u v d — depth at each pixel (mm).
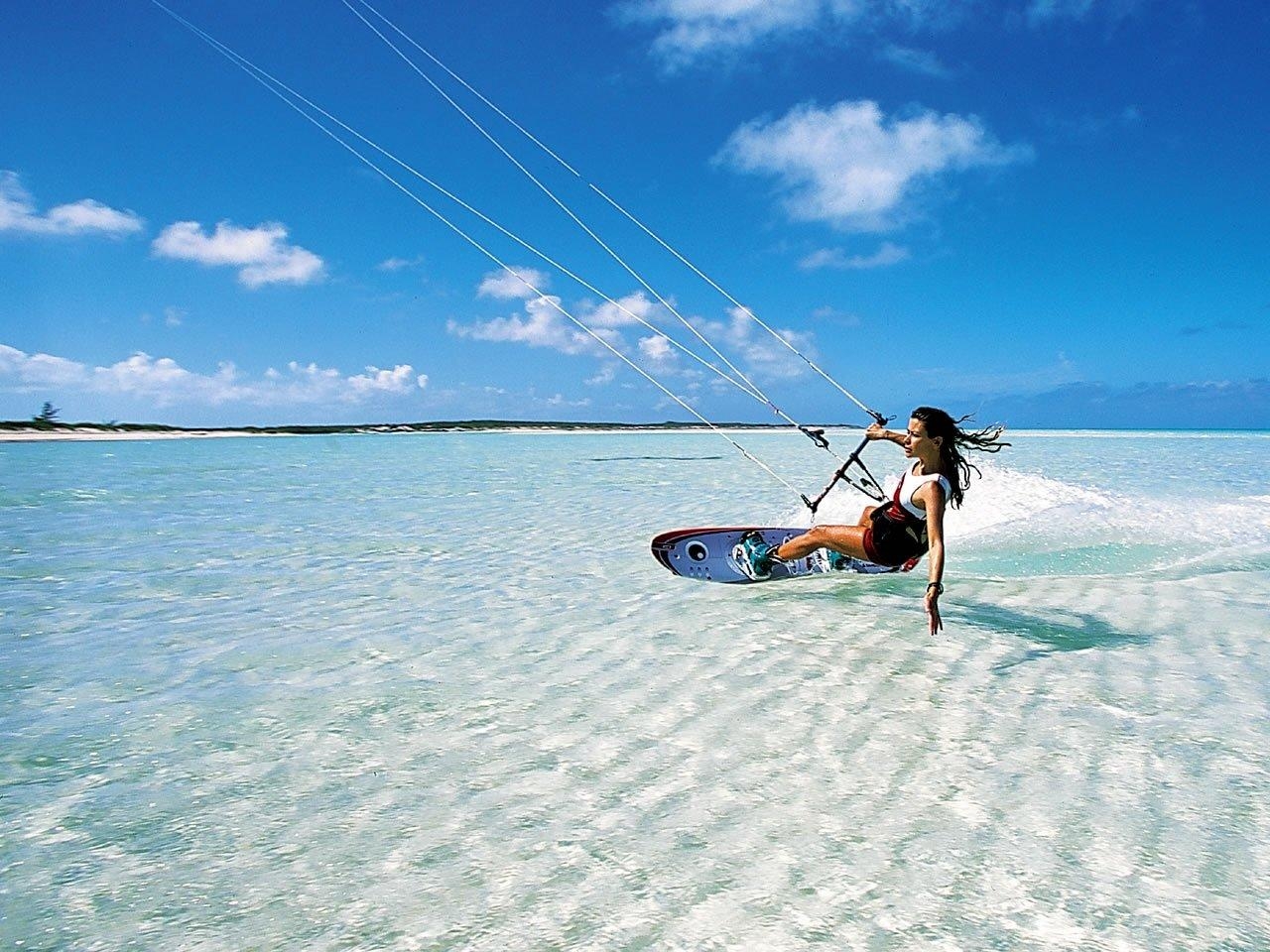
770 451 42906
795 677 5129
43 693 4938
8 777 3803
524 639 6109
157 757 4039
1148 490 16344
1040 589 7539
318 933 2666
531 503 15719
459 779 3777
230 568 8859
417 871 3027
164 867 3070
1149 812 3383
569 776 3791
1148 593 7332
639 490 18547
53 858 3129
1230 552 9148
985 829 3264
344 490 18406
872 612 6801
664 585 7984
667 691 4926
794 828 3293
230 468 25922
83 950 2580
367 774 3844
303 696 4895
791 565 8203
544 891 2891
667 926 2680
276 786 3715
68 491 17547
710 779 3736
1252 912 2717
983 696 4746
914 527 6355
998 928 2652
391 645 5965
